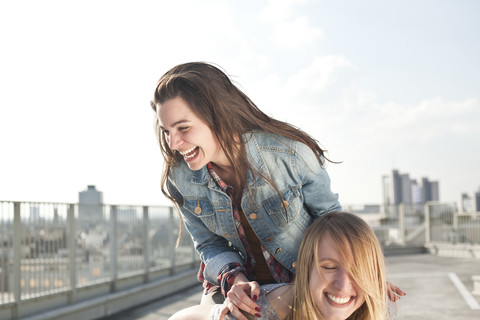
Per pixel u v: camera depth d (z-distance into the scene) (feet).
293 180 6.93
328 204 7.32
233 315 5.95
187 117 6.10
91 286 24.63
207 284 7.36
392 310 6.73
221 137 6.31
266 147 6.77
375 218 59.26
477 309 22.94
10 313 19.52
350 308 5.86
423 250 60.39
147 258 30.35
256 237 7.16
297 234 7.18
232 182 7.03
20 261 20.08
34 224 21.04
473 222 55.42
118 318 24.23
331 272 5.74
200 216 7.20
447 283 32.19
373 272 5.84
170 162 7.13
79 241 24.09
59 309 21.74
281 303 6.10
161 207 32.89
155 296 30.12
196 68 6.31
